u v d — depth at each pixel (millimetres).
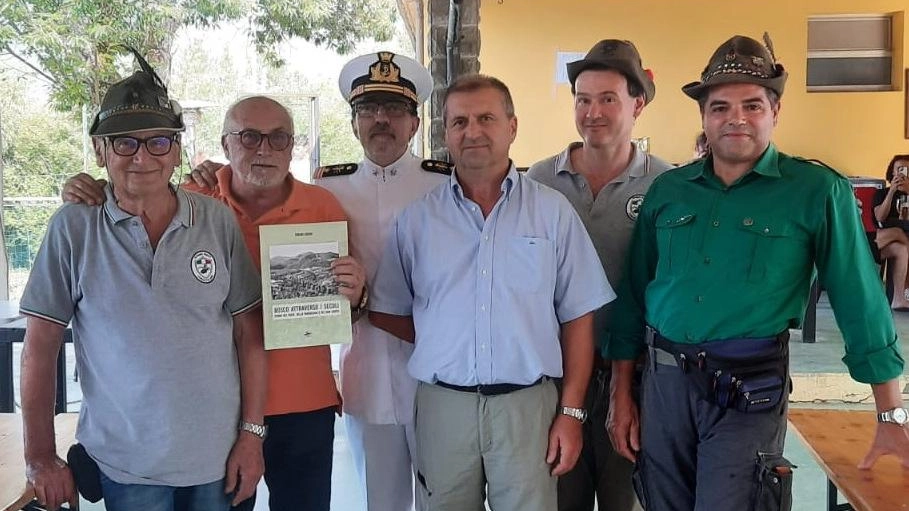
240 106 2029
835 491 2676
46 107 10797
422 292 1956
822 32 7531
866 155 7402
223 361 1771
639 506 2258
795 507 3246
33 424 1686
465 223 1912
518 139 7129
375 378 2307
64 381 3258
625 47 2178
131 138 1622
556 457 1923
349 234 2324
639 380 2061
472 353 1870
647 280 2000
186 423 1704
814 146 7387
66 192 1683
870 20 7477
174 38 12680
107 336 1663
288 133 2041
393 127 2318
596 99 2164
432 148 4711
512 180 1913
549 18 7055
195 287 1705
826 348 5426
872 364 1780
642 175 2205
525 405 1880
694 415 1791
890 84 7562
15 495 1905
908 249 6660
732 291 1742
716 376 1740
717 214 1784
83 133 9609
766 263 1726
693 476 1848
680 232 1830
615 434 2033
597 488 2299
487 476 1932
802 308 1787
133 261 1658
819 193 1724
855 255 1738
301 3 12094
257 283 1885
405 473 2398
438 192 1984
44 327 1667
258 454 1870
